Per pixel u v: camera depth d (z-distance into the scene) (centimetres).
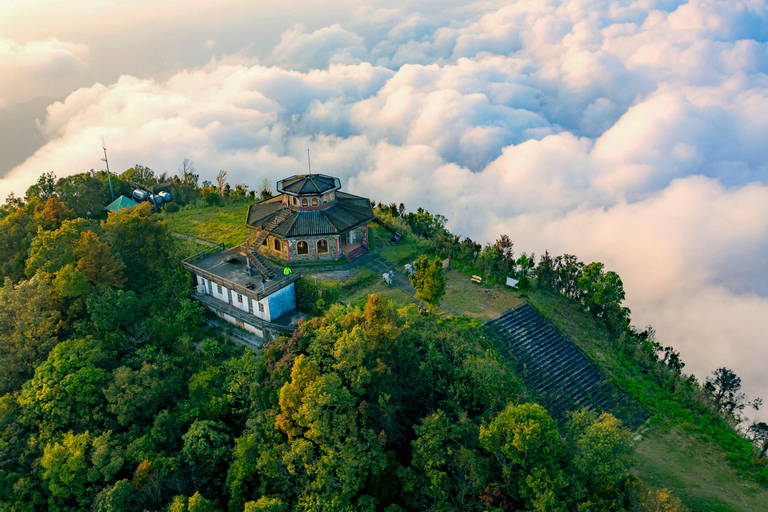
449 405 4603
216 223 8588
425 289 5400
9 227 6738
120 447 4553
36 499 4284
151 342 5888
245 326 6131
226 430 4778
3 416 4778
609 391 5475
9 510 4159
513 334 5791
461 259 7250
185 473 4469
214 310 6391
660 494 3703
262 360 5097
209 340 5819
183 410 5003
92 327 5675
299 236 6762
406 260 7219
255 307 6044
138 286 6575
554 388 5322
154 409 5041
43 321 5472
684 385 5725
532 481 3641
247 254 6450
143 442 4569
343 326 4800
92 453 4431
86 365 5050
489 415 4428
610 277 6244
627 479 3909
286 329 5734
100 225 6812
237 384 4972
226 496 4456
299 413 4022
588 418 3984
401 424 4522
